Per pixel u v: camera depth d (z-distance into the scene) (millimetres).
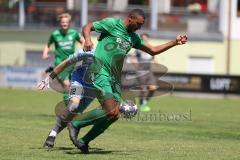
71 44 38531
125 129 34406
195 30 90000
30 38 88500
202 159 24109
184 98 68812
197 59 89000
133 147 27266
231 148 27828
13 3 89188
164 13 90312
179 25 90000
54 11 89375
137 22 23844
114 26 23953
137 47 24656
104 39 24031
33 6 89688
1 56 89125
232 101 66438
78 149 25766
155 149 26766
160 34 88438
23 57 88750
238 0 89812
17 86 77188
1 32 88938
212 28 89938
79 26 87625
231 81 72938
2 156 23609
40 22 88750
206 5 91312
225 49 89188
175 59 88375
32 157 23500
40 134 30641
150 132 33531
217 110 52812
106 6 91312
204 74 73250
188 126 37438
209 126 37938
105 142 28562
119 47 23953
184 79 73562
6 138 28859
